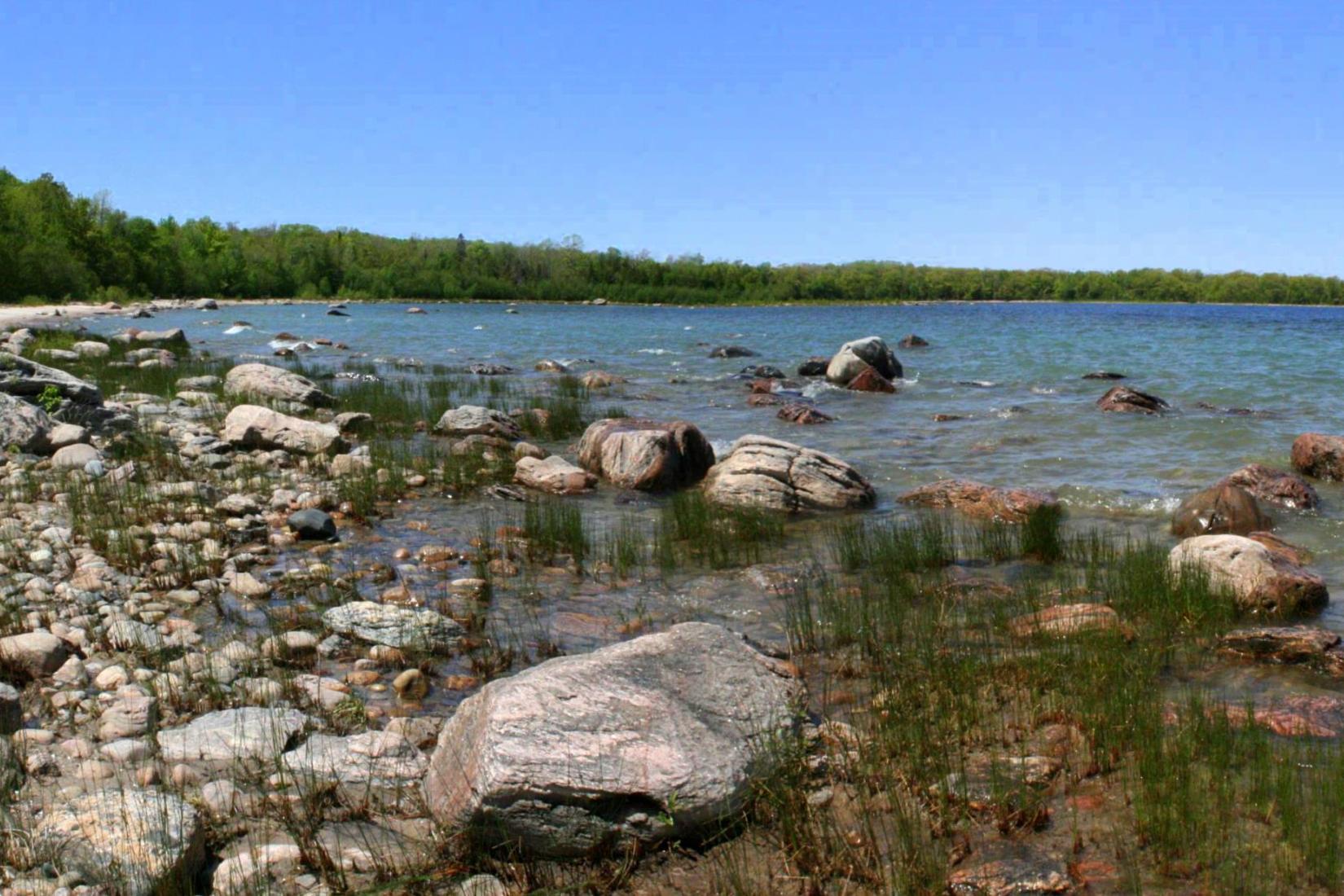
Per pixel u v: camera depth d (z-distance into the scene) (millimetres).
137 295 93188
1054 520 11641
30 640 6965
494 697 5402
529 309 106500
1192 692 7242
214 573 9477
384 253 134875
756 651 7000
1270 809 5398
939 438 19250
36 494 11750
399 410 20547
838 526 12531
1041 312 113375
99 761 5703
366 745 5969
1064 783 5797
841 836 5230
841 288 154500
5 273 74375
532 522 11633
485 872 4938
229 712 6422
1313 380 28938
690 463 15078
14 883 4438
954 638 8320
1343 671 7602
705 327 63938
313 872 4855
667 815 5047
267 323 61531
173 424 16859
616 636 8430
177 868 4598
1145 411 22109
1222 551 9453
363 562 10336
